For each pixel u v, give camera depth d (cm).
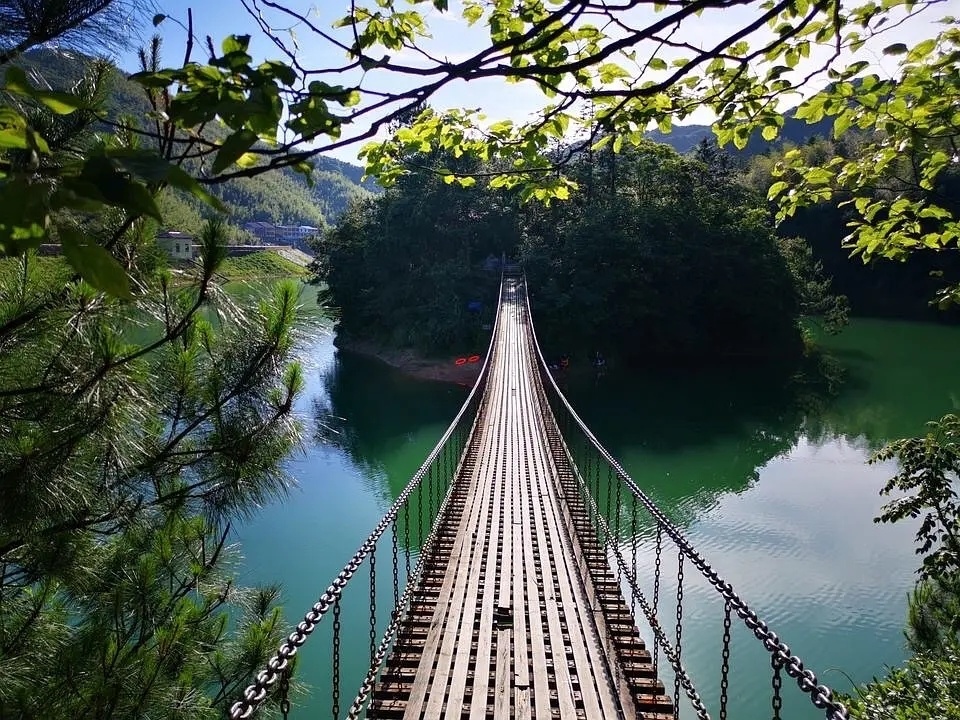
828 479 1617
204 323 288
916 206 313
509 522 689
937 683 578
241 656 406
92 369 237
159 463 278
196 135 117
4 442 232
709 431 2092
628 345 3200
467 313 3086
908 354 3250
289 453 314
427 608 486
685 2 136
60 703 309
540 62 188
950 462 688
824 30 210
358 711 327
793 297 3375
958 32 242
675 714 349
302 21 131
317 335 307
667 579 1066
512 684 383
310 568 1135
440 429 2117
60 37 174
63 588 316
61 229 78
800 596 1022
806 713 752
